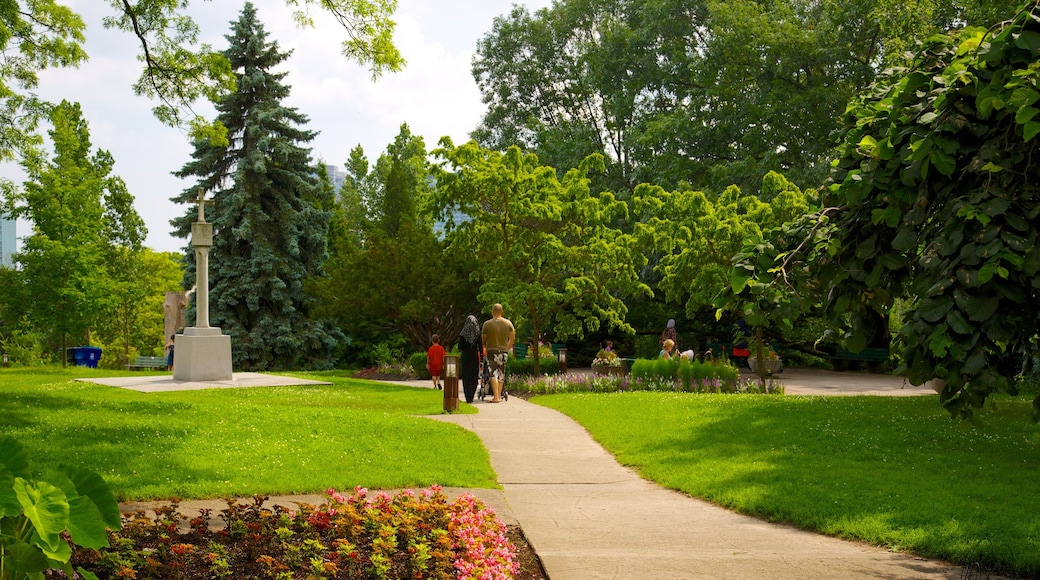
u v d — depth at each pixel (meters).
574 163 39.41
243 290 37.09
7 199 29.77
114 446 10.21
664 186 35.38
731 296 5.40
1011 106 4.18
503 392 20.22
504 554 5.95
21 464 3.17
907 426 13.08
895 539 6.82
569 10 45.91
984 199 4.24
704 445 11.93
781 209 23.17
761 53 34.53
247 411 14.34
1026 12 4.24
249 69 37.59
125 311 41.78
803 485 9.01
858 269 5.00
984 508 7.79
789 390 23.45
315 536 5.88
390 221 40.12
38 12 17.92
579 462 11.18
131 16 16.61
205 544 5.64
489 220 25.34
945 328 3.97
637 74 40.50
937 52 5.24
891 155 4.80
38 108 19.47
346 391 21.34
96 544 3.11
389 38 15.11
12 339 34.88
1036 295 4.23
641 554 6.45
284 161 37.97
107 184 38.81
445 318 32.66
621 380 22.70
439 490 7.29
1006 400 16.02
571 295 24.78
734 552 6.56
